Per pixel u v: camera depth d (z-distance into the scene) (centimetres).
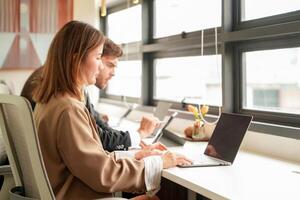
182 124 289
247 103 259
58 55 144
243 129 177
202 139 239
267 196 123
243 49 257
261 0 245
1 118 142
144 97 397
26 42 408
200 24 306
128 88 438
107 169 136
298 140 188
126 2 437
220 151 182
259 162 181
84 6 436
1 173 190
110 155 147
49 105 140
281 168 167
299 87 223
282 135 198
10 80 402
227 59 262
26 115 115
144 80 396
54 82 143
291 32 204
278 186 135
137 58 412
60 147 134
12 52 403
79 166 132
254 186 135
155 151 181
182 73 335
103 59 210
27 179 141
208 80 293
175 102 338
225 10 260
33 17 410
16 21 404
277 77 238
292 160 188
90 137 137
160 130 248
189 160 169
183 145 223
